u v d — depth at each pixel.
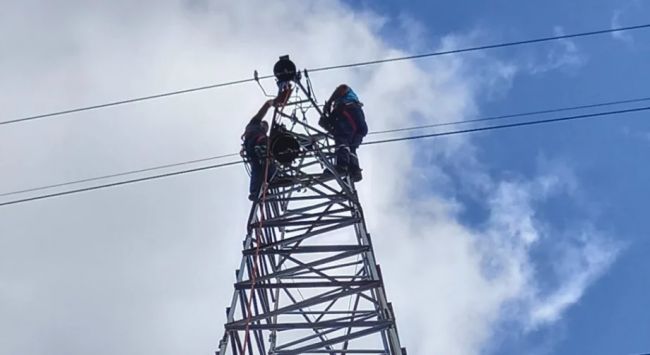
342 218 15.81
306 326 13.81
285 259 16.22
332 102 18.22
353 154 17.66
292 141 16.77
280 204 17.42
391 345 13.45
